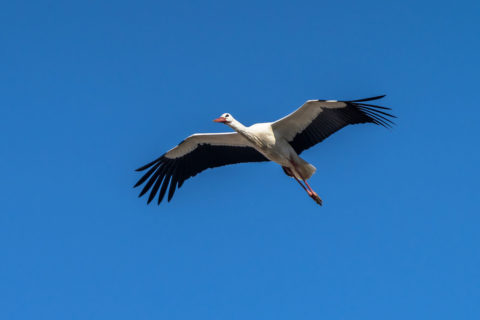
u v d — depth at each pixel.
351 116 15.29
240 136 16.45
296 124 15.44
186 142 16.69
